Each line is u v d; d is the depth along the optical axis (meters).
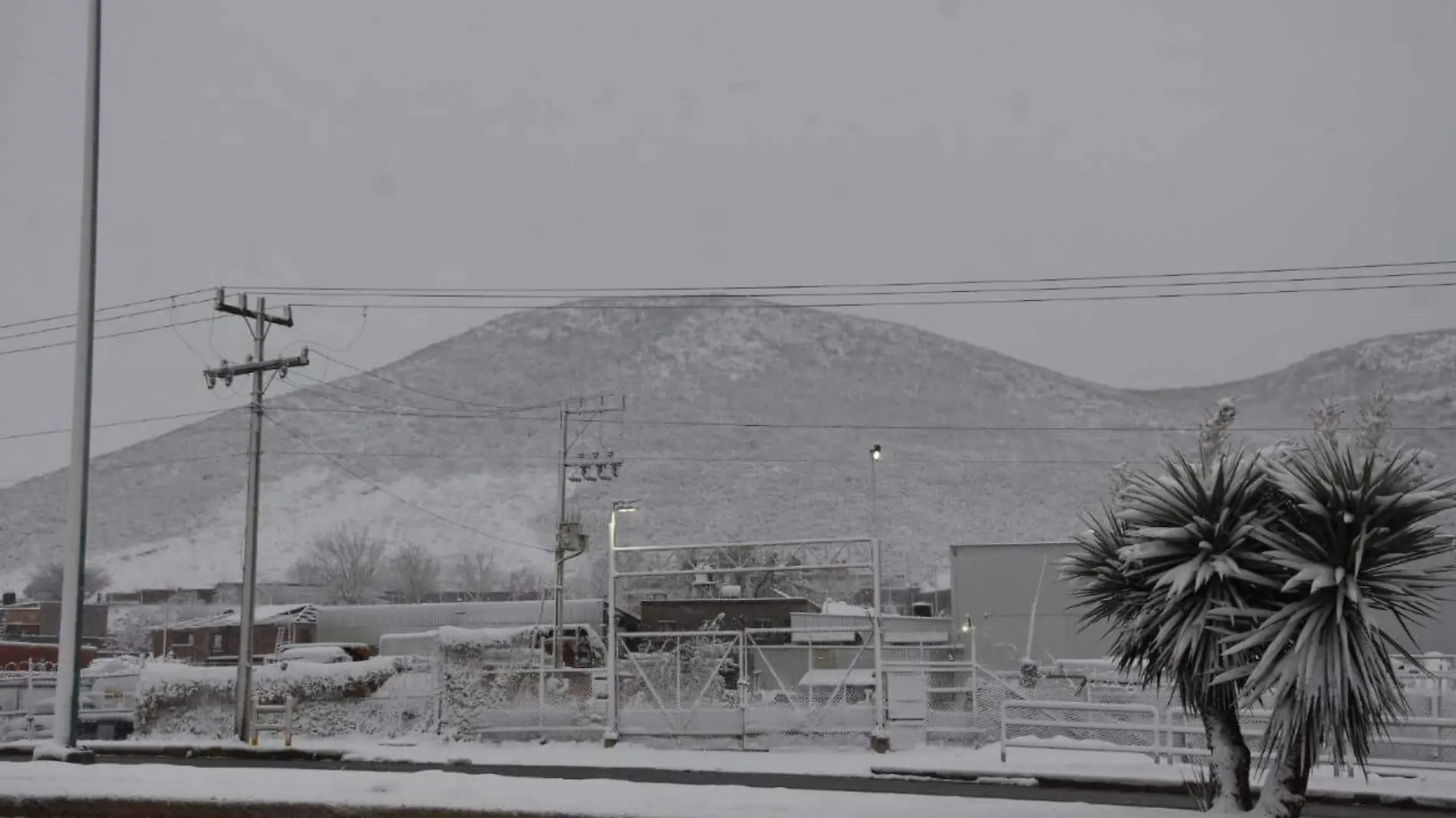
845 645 66.44
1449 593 47.09
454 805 21.31
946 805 20.47
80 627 29.97
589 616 91.88
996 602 67.88
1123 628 19.48
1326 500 16.89
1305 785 17.19
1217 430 27.31
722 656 44.31
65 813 22.59
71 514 30.17
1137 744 35.56
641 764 35.66
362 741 43.94
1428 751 31.20
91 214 31.66
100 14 32.56
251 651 45.19
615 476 75.50
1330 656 16.27
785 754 38.06
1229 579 17.58
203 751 42.62
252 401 47.41
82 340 30.92
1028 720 34.53
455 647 45.47
